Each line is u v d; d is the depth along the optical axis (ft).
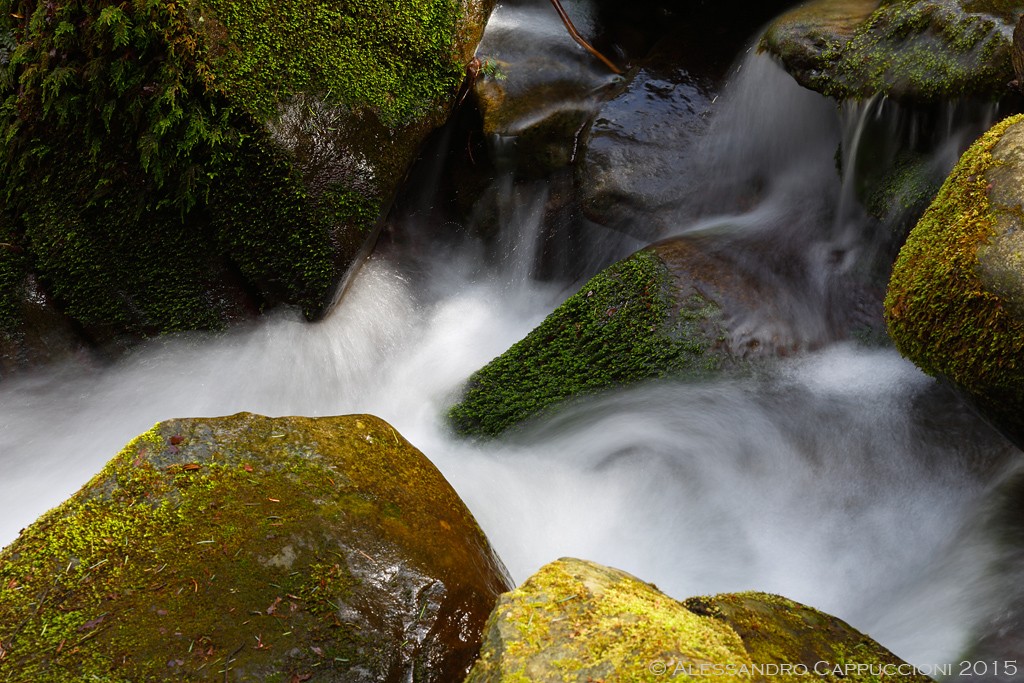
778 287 14.94
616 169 17.57
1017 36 11.56
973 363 9.21
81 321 16.08
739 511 13.12
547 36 19.51
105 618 8.40
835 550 12.29
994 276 8.95
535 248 18.61
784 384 14.03
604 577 7.97
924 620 10.30
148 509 9.21
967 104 12.81
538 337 15.39
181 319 16.14
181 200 15.08
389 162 15.83
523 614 7.41
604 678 6.63
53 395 15.94
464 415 15.46
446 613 9.09
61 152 15.30
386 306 17.79
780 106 16.66
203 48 14.25
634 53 19.81
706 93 18.06
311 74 15.06
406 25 15.99
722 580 12.32
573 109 18.31
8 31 15.19
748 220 16.63
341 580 8.87
